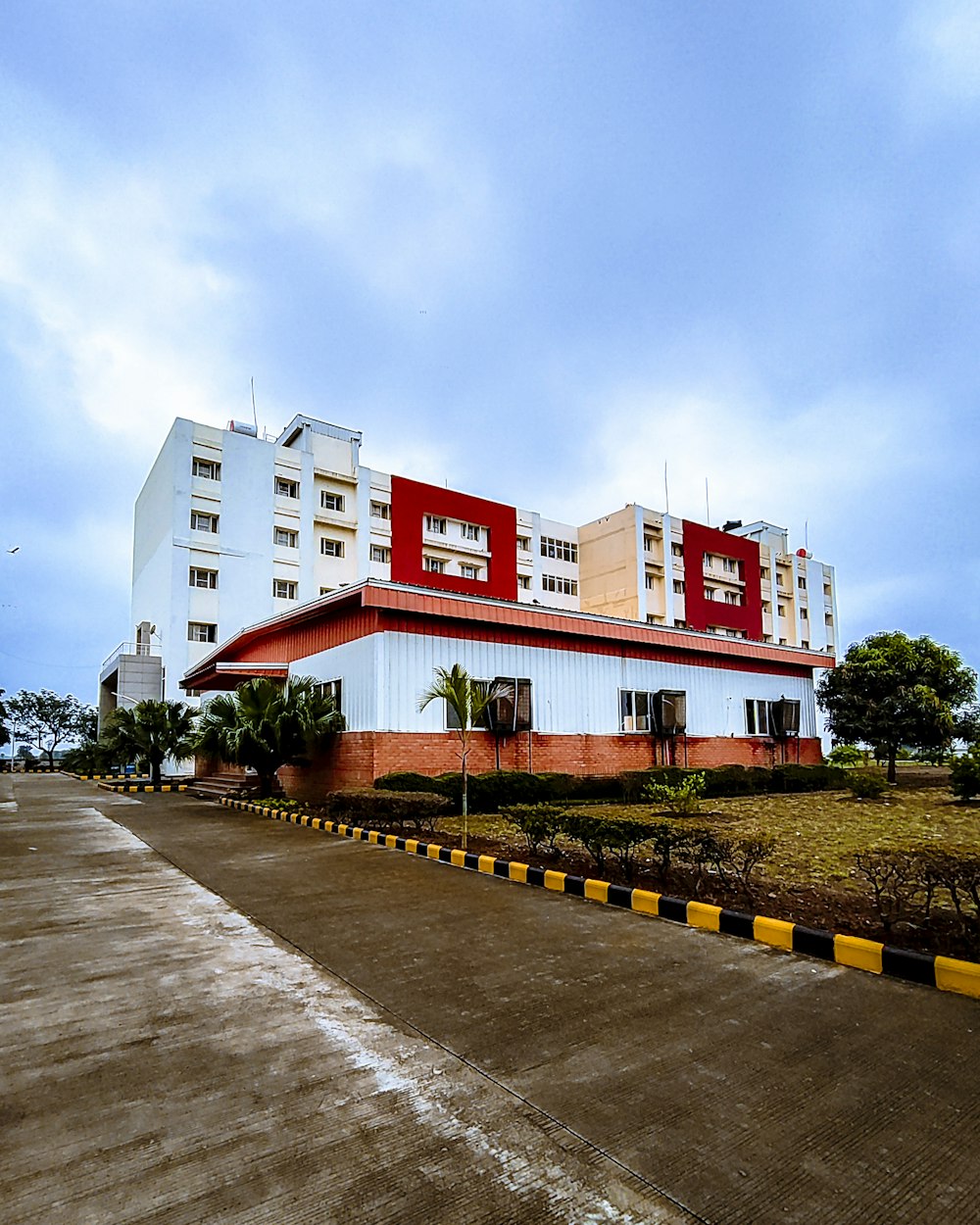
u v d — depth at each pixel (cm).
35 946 512
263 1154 259
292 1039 355
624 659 1773
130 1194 238
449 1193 238
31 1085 310
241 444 3475
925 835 982
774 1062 329
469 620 1459
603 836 699
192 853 920
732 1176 247
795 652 2228
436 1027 367
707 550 5156
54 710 5603
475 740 1455
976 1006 397
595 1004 398
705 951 496
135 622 4097
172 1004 400
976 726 2136
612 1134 272
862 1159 257
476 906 623
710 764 1941
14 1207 231
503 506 4553
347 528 3838
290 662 1762
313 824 1192
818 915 548
